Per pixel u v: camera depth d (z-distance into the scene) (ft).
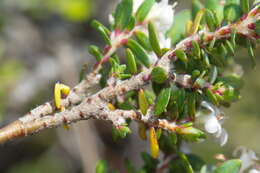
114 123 0.65
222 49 0.65
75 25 1.73
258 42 0.65
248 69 1.96
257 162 0.70
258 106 2.11
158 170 0.71
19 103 1.58
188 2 1.73
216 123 0.65
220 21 0.68
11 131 0.65
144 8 0.69
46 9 1.66
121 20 0.69
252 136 2.10
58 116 0.66
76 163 1.91
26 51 1.67
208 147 1.96
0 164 1.93
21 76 1.61
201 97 0.66
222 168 0.65
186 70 0.66
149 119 0.65
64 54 1.63
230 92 0.66
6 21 1.58
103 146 1.77
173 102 0.65
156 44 0.65
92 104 0.65
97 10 1.69
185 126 0.65
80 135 1.48
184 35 0.71
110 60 0.66
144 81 0.65
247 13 0.65
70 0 1.63
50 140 1.95
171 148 0.70
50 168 1.93
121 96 0.69
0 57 1.63
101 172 0.71
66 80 1.58
